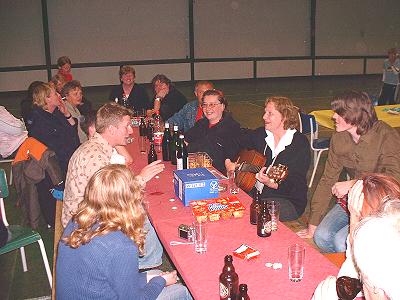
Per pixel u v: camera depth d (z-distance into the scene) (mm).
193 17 16922
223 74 17672
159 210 3068
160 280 2512
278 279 2172
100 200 2111
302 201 3711
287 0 17531
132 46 16547
